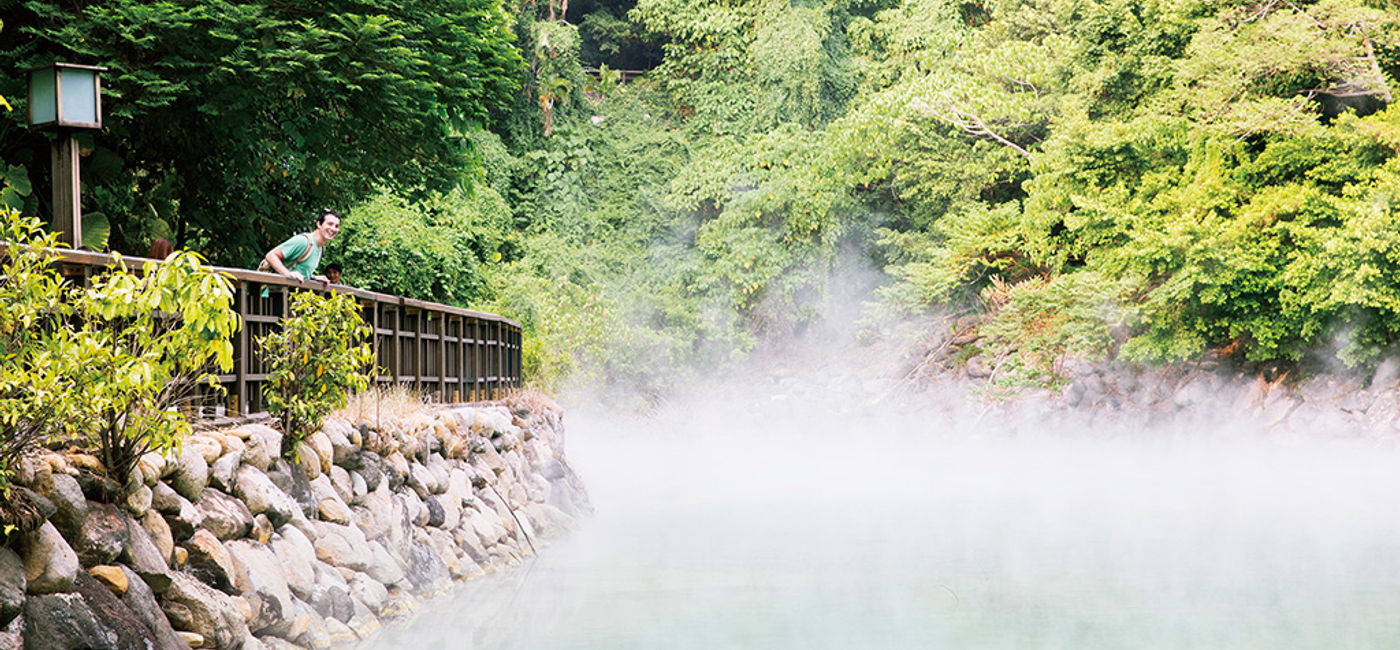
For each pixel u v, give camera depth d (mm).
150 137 12000
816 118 35438
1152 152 24844
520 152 34781
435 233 22609
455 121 12203
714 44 38062
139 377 4699
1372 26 21375
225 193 13273
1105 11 26500
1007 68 29641
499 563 9977
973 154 30828
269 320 7234
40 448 4875
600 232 34969
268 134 12531
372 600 7297
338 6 10766
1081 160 25250
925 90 30375
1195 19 24391
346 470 7641
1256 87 22984
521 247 32031
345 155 12680
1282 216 22297
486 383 12906
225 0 10062
